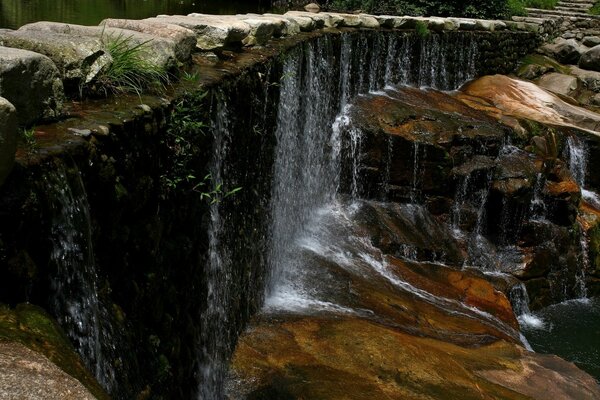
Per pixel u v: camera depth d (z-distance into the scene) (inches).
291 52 259.0
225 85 184.9
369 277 282.4
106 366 112.1
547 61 575.5
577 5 693.3
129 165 125.9
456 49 465.1
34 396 68.7
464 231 349.1
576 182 390.9
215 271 186.9
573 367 243.8
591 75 551.2
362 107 355.3
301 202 298.5
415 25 423.2
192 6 454.9
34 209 94.0
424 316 261.9
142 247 134.0
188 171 153.5
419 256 319.3
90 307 108.3
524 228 352.8
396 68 411.5
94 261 111.0
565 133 404.8
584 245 374.0
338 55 334.0
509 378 225.9
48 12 308.7
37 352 77.5
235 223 204.7
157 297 142.6
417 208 344.8
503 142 369.1
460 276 311.6
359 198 343.0
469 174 346.3
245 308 223.0
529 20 600.1
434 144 340.2
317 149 315.3
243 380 196.5
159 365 139.2
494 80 476.4
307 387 193.9
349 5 586.9
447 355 225.5
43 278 97.5
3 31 140.0
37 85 113.2
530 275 341.4
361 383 198.8
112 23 188.7
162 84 157.9
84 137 112.3
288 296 253.9
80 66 135.9
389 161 340.5
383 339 220.7
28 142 102.0
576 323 332.8
